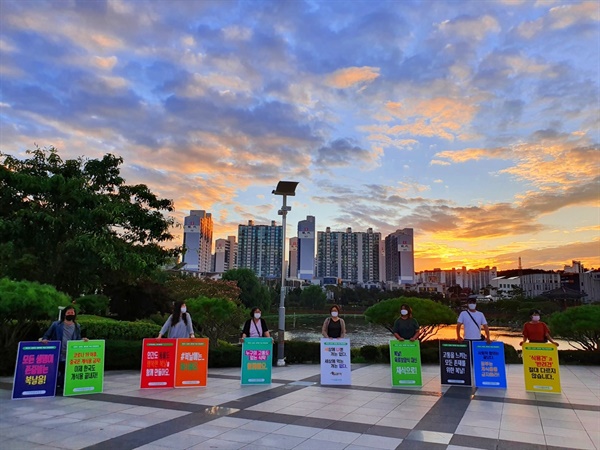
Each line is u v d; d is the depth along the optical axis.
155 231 17.47
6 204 14.83
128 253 15.74
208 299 17.28
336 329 10.16
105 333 13.37
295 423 6.40
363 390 9.14
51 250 15.12
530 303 70.50
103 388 9.20
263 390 9.05
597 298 135.88
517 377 11.19
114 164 17.39
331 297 129.62
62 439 5.53
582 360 14.40
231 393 8.69
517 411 7.30
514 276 191.25
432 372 12.20
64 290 16.03
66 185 14.83
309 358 14.45
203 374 9.58
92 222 15.16
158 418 6.62
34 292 10.69
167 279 24.12
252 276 53.12
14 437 5.61
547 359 9.19
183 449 5.17
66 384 8.34
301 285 126.12
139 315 20.05
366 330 50.72
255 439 5.59
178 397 8.25
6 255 14.36
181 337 9.73
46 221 14.20
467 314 10.04
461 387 9.56
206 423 6.36
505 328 63.81
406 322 10.05
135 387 9.36
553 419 6.77
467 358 9.79
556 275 143.62
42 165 15.96
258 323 10.21
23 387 8.09
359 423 6.44
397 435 5.84
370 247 181.75
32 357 8.23
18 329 11.26
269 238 158.62
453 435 5.85
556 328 15.21
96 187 16.86
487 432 6.02
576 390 9.37
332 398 8.27
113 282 18.47
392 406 7.61
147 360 9.32
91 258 15.05
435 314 14.95
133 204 16.97
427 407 7.55
